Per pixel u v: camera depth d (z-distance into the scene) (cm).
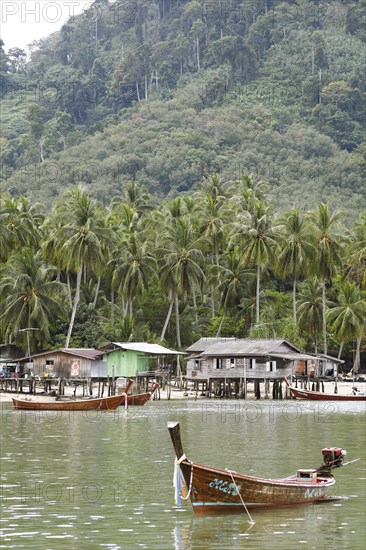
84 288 14988
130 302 14125
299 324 14875
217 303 16500
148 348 12169
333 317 14400
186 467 4362
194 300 15700
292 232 14350
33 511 4641
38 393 11975
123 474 5716
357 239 16650
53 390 12000
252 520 4462
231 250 15588
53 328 12912
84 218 13312
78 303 14050
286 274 14650
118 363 11869
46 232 15200
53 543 4053
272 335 13888
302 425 8669
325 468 5066
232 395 12644
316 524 4400
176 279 13700
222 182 18462
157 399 12025
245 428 8362
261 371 12012
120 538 4144
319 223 14412
